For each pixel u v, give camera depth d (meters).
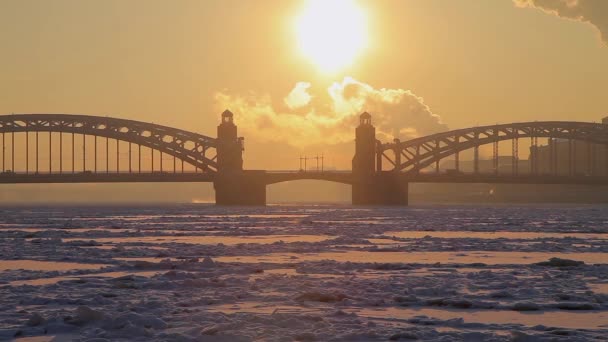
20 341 18.69
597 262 39.28
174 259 41.31
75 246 52.31
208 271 33.78
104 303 23.97
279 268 35.56
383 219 117.38
